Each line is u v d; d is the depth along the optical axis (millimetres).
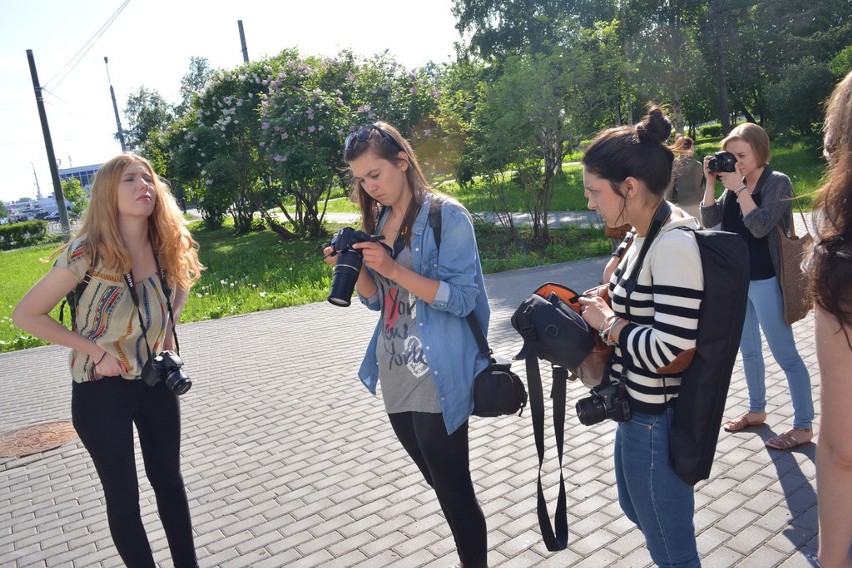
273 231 23828
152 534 3844
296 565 3332
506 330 7492
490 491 3846
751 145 3607
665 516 2088
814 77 25094
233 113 19844
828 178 1314
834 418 1306
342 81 18109
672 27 31047
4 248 36250
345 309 9953
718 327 1883
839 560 1357
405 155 2549
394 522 3652
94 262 2795
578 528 3361
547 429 4629
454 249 2529
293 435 5141
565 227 16047
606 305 2158
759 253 3703
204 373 7188
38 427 6031
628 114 21219
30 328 2732
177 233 3096
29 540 3955
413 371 2541
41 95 21000
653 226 2006
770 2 32562
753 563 2912
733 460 3803
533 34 31750
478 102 15078
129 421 2895
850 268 1231
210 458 4859
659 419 2045
